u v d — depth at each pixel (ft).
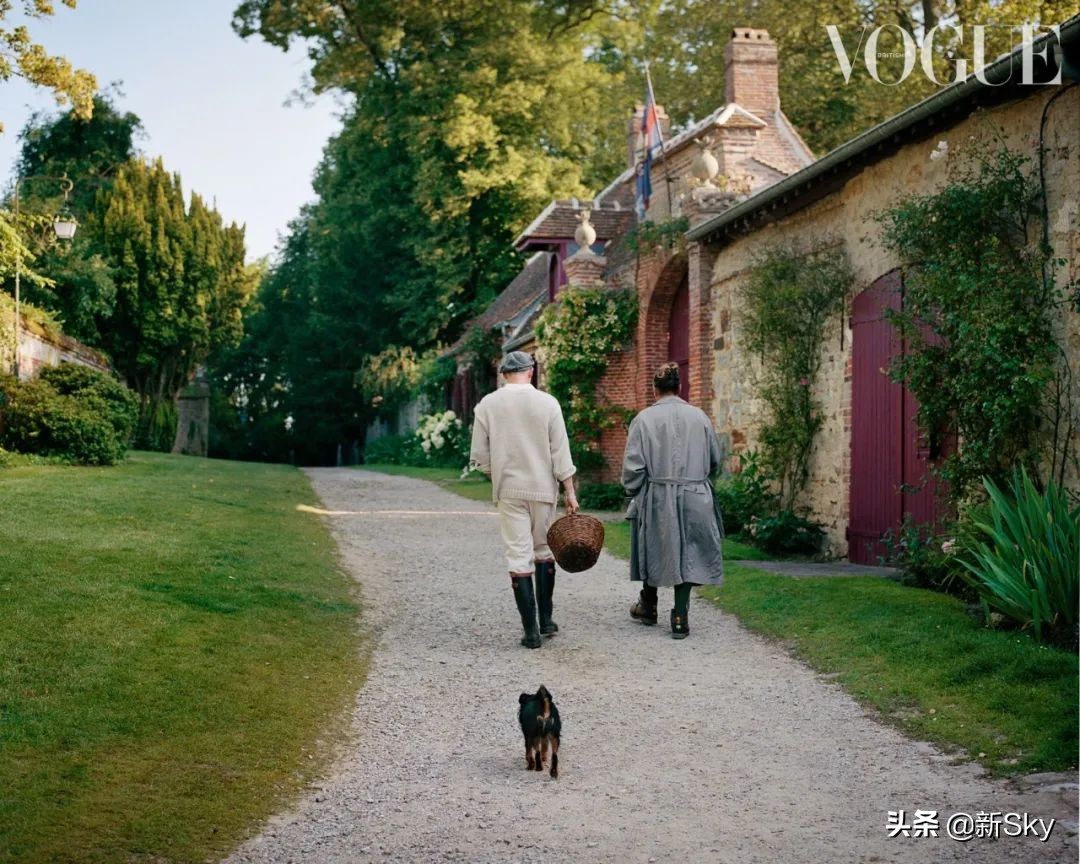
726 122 53.72
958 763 15.39
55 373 61.00
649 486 24.63
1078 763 14.64
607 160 121.08
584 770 15.67
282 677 19.54
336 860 12.38
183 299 101.19
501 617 26.40
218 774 14.69
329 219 141.79
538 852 12.64
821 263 37.06
